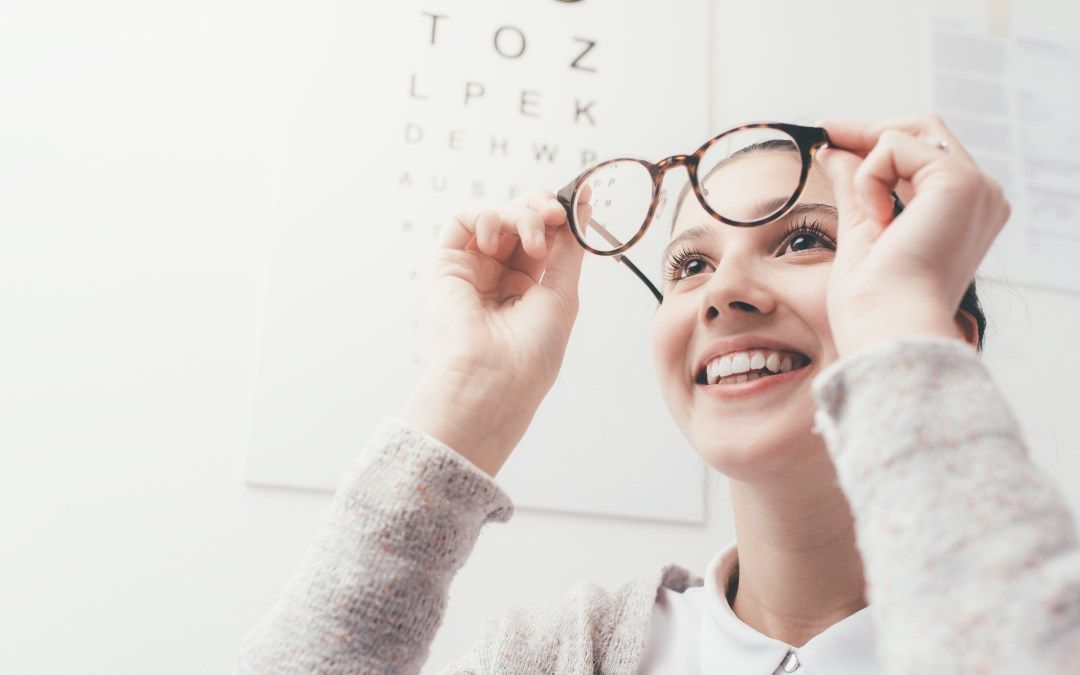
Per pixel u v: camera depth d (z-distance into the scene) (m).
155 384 1.26
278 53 1.45
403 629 0.57
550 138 1.45
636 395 1.34
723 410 0.71
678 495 1.31
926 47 1.64
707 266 0.79
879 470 0.42
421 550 0.58
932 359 0.44
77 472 1.21
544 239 0.76
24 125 1.35
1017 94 1.63
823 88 1.58
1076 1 1.71
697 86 1.52
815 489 0.69
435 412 0.66
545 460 1.30
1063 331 1.50
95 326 1.28
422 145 1.41
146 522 1.20
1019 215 1.55
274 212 1.35
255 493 1.24
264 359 1.28
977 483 0.40
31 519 1.18
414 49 1.46
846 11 1.63
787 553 0.72
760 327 0.72
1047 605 0.36
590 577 1.27
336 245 1.35
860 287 0.50
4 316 1.26
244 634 1.18
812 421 0.68
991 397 0.43
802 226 0.75
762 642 0.70
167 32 1.43
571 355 1.34
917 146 0.54
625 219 0.81
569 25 1.51
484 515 0.62
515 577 1.25
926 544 0.39
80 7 1.42
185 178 1.37
